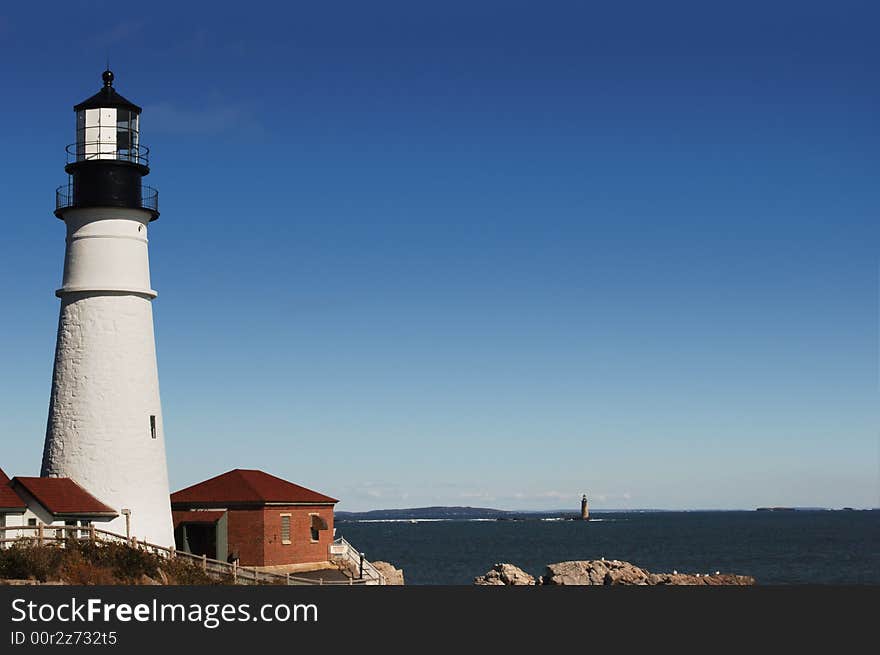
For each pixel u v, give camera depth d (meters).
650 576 93.50
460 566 139.88
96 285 52.03
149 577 45.38
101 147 52.59
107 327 52.06
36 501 48.31
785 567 131.88
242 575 51.94
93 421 51.44
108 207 52.22
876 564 136.25
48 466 51.69
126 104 53.25
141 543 48.44
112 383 51.78
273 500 62.78
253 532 61.97
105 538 49.19
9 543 44.56
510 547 199.50
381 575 68.19
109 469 51.16
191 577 47.69
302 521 65.31
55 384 52.53
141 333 53.00
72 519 49.03
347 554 69.56
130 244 52.81
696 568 132.25
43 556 43.03
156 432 53.22
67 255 53.00
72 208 52.34
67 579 42.16
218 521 61.16
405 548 199.50
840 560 144.75
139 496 51.69
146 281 53.72
